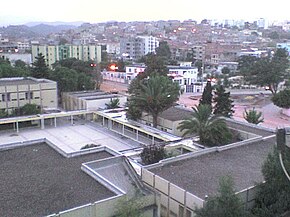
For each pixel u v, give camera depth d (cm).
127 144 5303
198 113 4453
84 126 6369
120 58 17762
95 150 3316
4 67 8175
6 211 2177
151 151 3872
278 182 2528
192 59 17025
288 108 7600
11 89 6356
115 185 2644
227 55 17538
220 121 4362
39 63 8219
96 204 2212
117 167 2977
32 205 2258
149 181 2977
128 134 5812
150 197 2462
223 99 5981
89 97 7194
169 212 2784
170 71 11106
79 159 3123
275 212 2494
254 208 2555
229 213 2111
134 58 18838
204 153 3547
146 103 5166
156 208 2500
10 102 6384
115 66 13650
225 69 13812
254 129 4753
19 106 6494
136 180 2845
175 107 6119
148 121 5694
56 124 6450
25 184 2570
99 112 6391
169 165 3231
